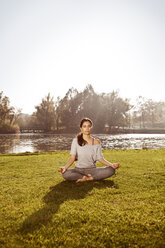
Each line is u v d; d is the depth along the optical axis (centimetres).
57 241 217
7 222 257
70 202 319
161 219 258
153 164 654
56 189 390
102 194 355
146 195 348
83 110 6850
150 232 232
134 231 235
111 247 207
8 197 349
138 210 287
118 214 274
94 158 437
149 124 9894
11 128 6612
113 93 6781
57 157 913
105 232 233
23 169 607
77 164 441
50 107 6944
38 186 412
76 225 249
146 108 9712
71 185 414
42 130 6962
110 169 434
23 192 375
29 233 232
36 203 318
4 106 6575
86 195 352
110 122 6744
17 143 2653
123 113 6831
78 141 429
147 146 2041
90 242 215
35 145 2339
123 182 434
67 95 7150
